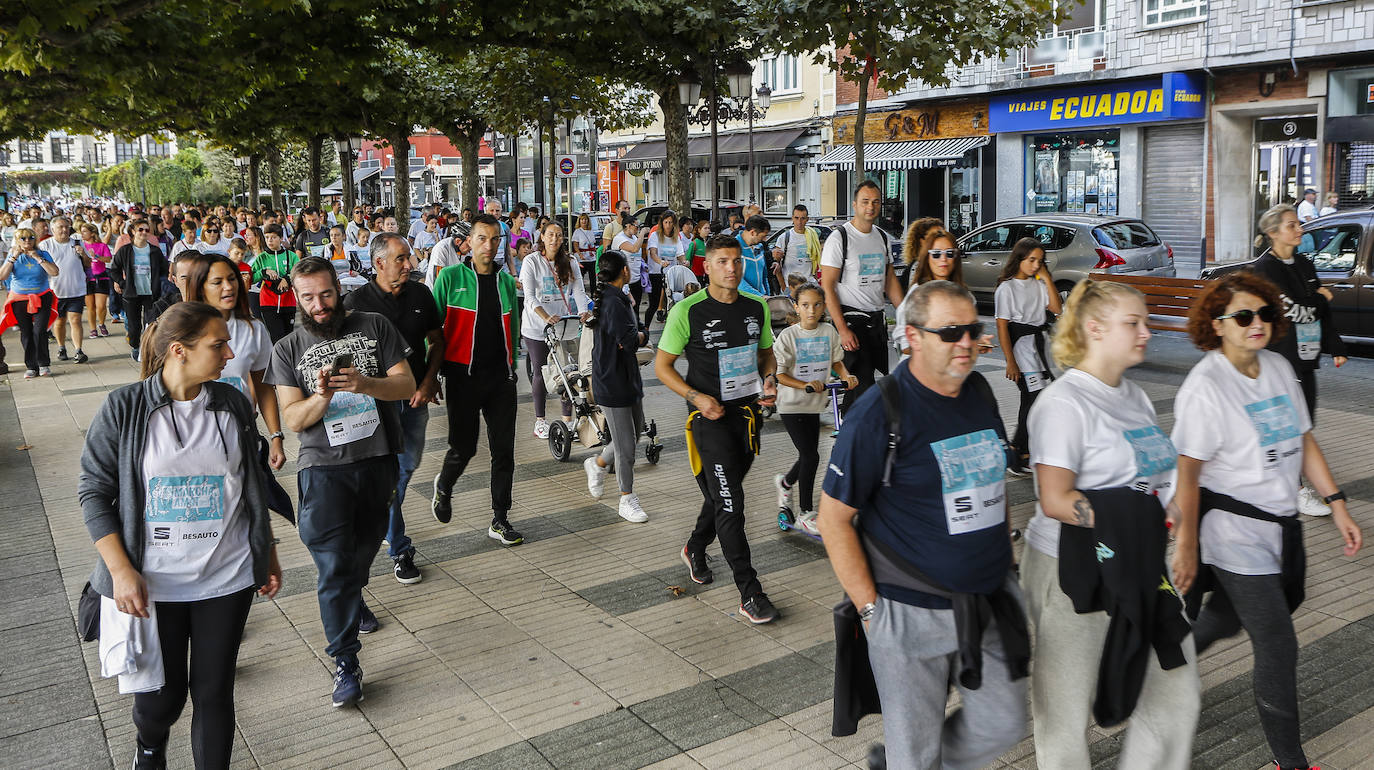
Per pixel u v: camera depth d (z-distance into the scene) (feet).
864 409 10.30
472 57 74.43
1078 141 83.10
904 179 98.22
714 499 17.99
